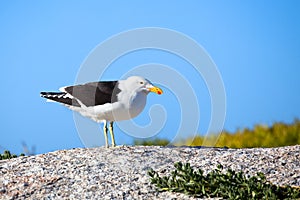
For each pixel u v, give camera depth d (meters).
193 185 9.16
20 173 10.39
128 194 9.35
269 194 8.60
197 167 10.45
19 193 9.57
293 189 8.91
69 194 9.47
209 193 9.07
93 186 9.70
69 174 10.23
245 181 8.96
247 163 10.52
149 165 10.60
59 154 11.39
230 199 8.65
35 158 11.23
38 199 9.35
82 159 10.98
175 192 9.31
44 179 10.05
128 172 10.27
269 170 10.11
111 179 9.97
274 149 11.45
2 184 9.94
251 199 8.60
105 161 10.78
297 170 10.05
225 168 10.32
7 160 11.38
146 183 9.75
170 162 10.81
